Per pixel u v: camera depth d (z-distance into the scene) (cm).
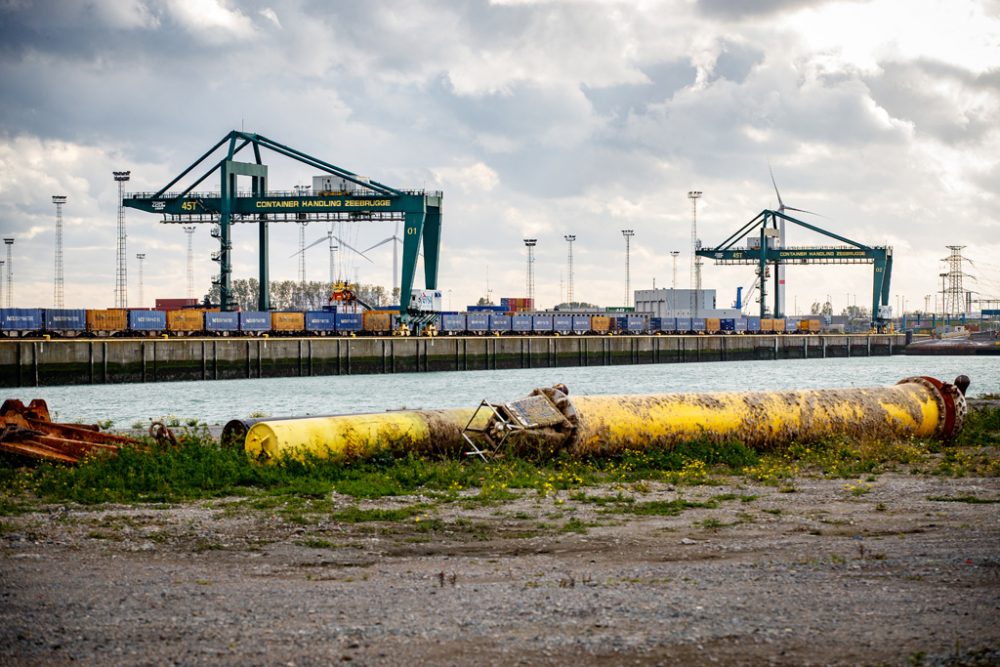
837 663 781
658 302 19675
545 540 1344
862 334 18912
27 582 1084
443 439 2239
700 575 1093
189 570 1156
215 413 5631
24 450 2077
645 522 1486
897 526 1407
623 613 930
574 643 841
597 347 14400
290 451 2039
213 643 851
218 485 1838
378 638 862
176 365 9588
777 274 19750
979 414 3278
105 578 1108
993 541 1260
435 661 800
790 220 18125
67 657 816
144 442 2109
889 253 18112
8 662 803
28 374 8506
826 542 1286
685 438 2353
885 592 993
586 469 2120
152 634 877
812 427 2495
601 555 1234
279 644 846
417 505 1656
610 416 2280
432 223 11819
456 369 12319
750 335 17038
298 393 7588
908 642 825
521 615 929
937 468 2147
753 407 2461
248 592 1034
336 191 11300
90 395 7419
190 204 11456
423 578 1103
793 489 1841
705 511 1594
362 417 2209
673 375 10962
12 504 1619
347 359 11000
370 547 1302
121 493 1747
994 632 847
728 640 843
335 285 13462
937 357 18725
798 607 941
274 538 1363
